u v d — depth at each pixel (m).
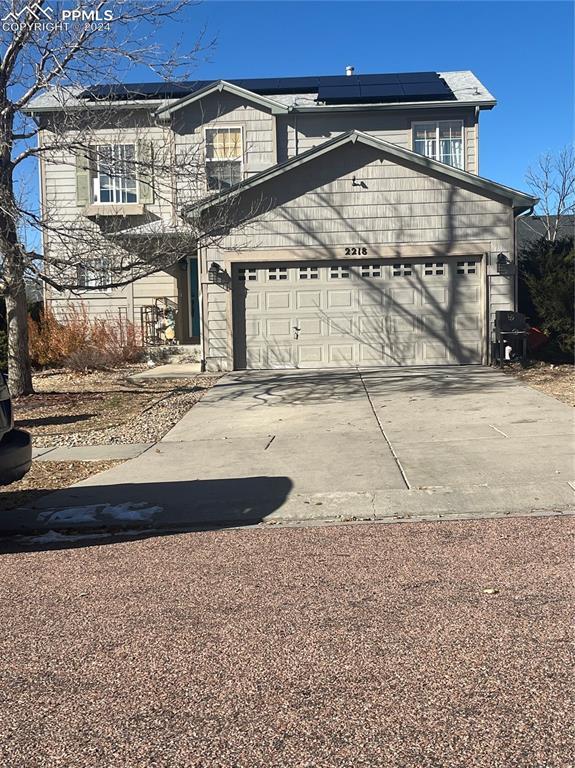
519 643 3.75
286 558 5.45
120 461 9.09
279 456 8.84
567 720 3.01
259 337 16.59
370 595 4.55
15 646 4.01
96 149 13.11
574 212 31.81
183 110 20.61
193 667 3.65
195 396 13.62
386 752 2.84
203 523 6.66
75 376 17.56
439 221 16.14
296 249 16.27
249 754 2.86
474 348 16.34
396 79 23.67
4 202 11.87
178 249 13.10
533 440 8.86
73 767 2.82
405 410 11.25
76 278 12.91
